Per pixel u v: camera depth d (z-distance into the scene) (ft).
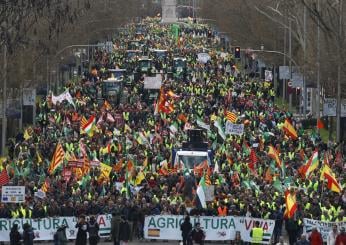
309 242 367.25
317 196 420.77
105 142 562.66
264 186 441.68
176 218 411.95
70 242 402.93
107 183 444.14
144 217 411.54
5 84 592.19
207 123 647.56
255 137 586.86
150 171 483.10
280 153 537.65
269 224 402.52
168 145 561.02
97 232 383.24
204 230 409.69
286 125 569.64
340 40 583.58
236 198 419.13
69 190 431.43
